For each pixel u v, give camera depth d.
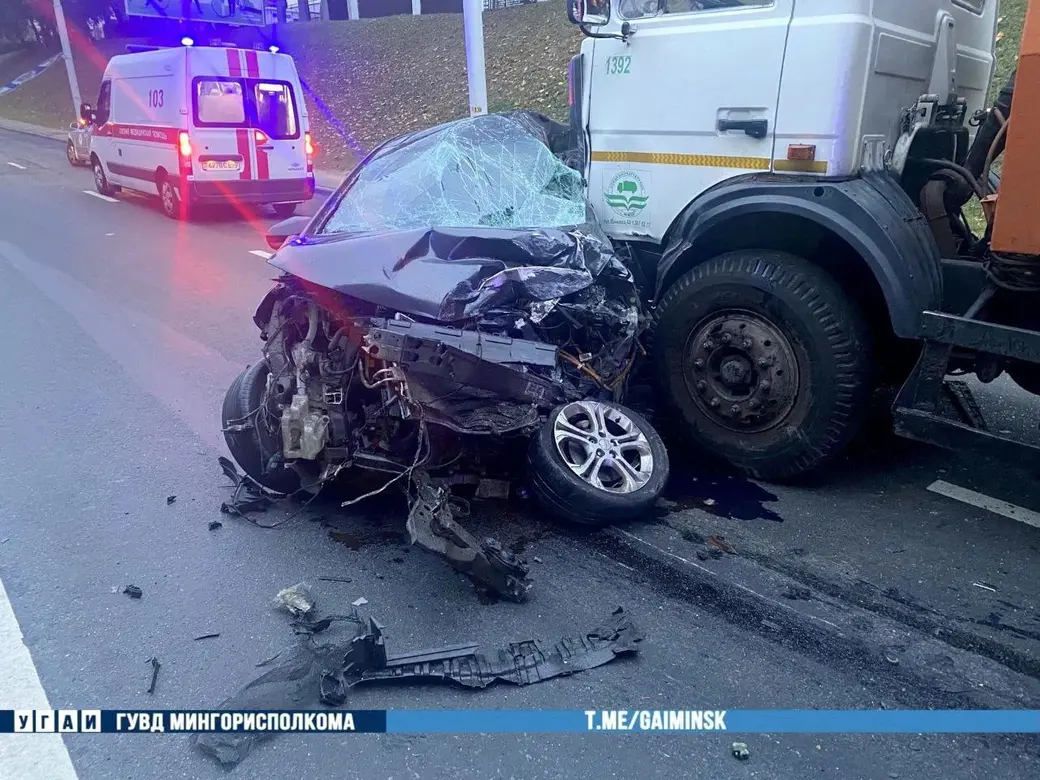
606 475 3.76
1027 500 4.06
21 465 4.53
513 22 19.31
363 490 4.20
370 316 3.53
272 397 3.88
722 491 4.16
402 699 2.74
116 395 5.55
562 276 3.83
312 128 18.95
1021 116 3.11
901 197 3.89
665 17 4.28
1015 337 3.35
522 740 2.56
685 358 4.32
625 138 4.61
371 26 23.14
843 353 3.83
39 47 37.00
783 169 4.02
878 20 3.81
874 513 3.94
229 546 3.71
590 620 3.14
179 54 11.66
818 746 2.53
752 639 3.03
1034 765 2.45
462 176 4.47
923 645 2.97
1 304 7.80
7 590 3.39
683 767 2.45
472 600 3.29
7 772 2.46
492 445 3.74
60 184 16.42
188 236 11.34
